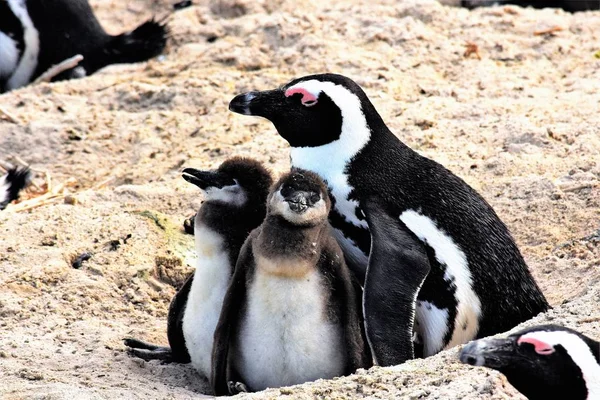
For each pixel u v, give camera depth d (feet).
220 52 91.91
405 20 94.12
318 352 46.62
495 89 82.84
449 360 45.93
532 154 71.05
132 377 49.37
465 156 71.72
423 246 50.70
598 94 80.59
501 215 64.95
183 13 103.30
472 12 99.04
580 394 37.60
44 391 45.62
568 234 62.69
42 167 77.82
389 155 53.01
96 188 73.51
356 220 52.11
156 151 77.77
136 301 58.39
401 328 47.73
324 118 52.42
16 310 55.77
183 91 84.53
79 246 61.93
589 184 66.39
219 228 50.39
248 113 53.57
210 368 50.16
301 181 46.19
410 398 42.50
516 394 42.11
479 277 51.70
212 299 50.08
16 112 84.23
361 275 53.21
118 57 96.02
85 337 53.83
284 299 45.98
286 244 45.52
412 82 84.58
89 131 81.30
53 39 95.50
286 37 93.25
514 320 52.75
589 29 95.04
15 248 61.52
